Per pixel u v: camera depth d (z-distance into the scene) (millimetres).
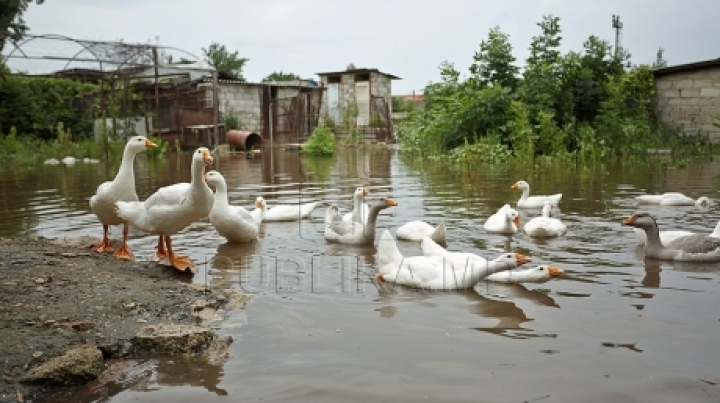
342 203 11391
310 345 4492
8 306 4965
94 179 16141
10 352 4188
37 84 29672
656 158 20172
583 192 12336
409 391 3760
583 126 22484
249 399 3705
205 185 6445
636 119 22719
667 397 3641
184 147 29109
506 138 21891
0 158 22344
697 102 23797
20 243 7371
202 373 4082
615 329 4730
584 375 3939
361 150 29656
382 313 5199
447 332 4738
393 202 7883
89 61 24078
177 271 6617
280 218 9625
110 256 7020
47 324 4680
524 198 10586
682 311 5117
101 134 26172
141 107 29766
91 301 5203
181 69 26000
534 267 6547
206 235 8523
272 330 4797
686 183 13586
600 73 24297
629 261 6805
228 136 29750
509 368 4059
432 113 25125
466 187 13406
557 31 23656
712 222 8812
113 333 4633
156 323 4887
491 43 24297
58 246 7352
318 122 37375
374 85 40375
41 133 29062
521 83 23516
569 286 5902
